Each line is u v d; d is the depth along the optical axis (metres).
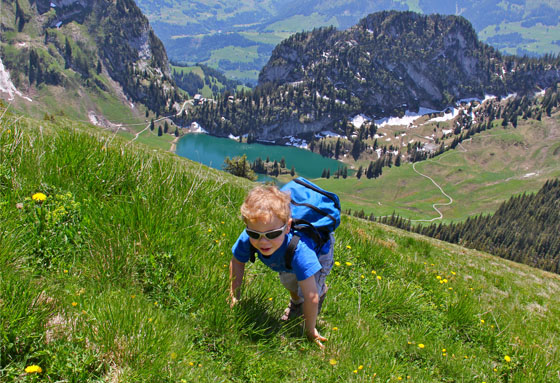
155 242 1.56
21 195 1.62
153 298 1.43
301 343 1.51
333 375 1.40
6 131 2.00
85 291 1.30
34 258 1.37
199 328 1.36
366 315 1.97
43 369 1.03
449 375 1.83
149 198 1.88
